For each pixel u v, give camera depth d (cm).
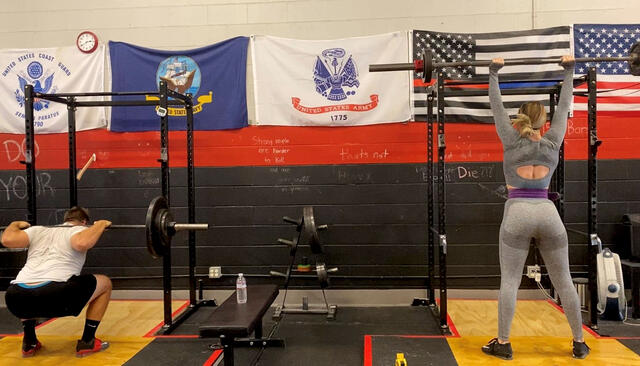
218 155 402
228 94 400
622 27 377
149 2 407
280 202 399
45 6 409
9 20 411
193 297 372
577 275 382
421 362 254
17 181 410
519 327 317
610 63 378
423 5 391
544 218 245
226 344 223
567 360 254
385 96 390
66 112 406
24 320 278
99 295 283
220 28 404
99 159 406
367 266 394
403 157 391
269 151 399
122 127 404
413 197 391
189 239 373
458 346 278
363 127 394
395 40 388
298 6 398
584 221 383
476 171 389
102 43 409
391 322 344
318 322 346
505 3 386
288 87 396
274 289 296
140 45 408
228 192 402
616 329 309
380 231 393
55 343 302
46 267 262
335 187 396
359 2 394
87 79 408
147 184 405
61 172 408
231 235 401
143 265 405
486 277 388
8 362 270
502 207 387
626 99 379
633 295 332
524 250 254
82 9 409
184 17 405
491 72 263
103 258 406
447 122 389
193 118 400
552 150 252
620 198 380
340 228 395
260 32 402
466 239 390
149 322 344
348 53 392
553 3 383
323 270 345
